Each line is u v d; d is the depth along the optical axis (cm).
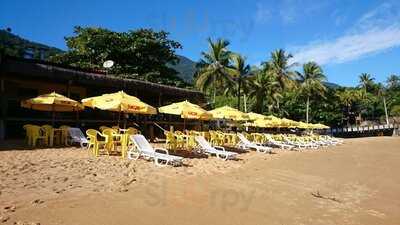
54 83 1858
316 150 2245
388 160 1728
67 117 1867
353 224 606
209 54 3953
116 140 1264
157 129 2142
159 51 3438
